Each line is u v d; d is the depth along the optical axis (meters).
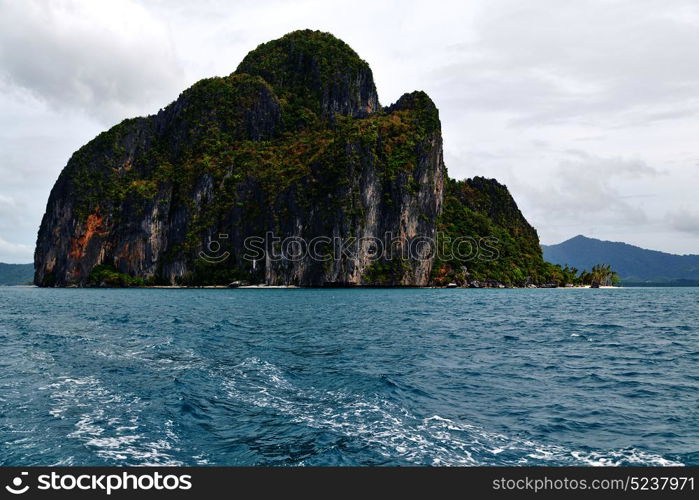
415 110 188.38
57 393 19.64
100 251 185.38
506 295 121.38
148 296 112.12
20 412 17.19
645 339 38.47
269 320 52.38
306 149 189.75
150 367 24.88
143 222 182.88
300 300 93.44
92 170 196.25
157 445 14.40
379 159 171.75
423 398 19.55
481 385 22.06
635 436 15.60
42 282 193.75
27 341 34.84
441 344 34.66
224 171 187.38
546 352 31.56
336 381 22.12
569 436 15.55
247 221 176.88
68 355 28.52
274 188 177.00
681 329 45.84
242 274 173.38
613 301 98.56
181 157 199.75
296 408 17.94
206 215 180.88
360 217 164.00
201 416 16.97
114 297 108.31
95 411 17.30
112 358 27.50
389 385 20.98
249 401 18.78
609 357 29.83
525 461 13.66
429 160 178.38
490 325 48.12
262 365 25.42
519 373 24.84
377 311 66.12
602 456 14.03
